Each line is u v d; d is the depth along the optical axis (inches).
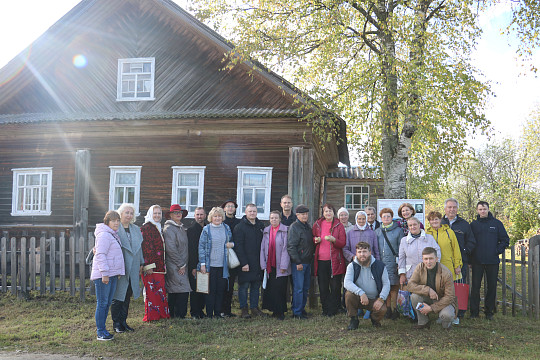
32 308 320.8
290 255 287.9
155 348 226.8
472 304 303.7
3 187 531.5
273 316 294.7
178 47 513.7
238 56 452.4
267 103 477.7
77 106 528.4
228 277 299.9
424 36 396.5
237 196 469.4
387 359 206.5
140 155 496.7
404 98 406.9
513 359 211.2
